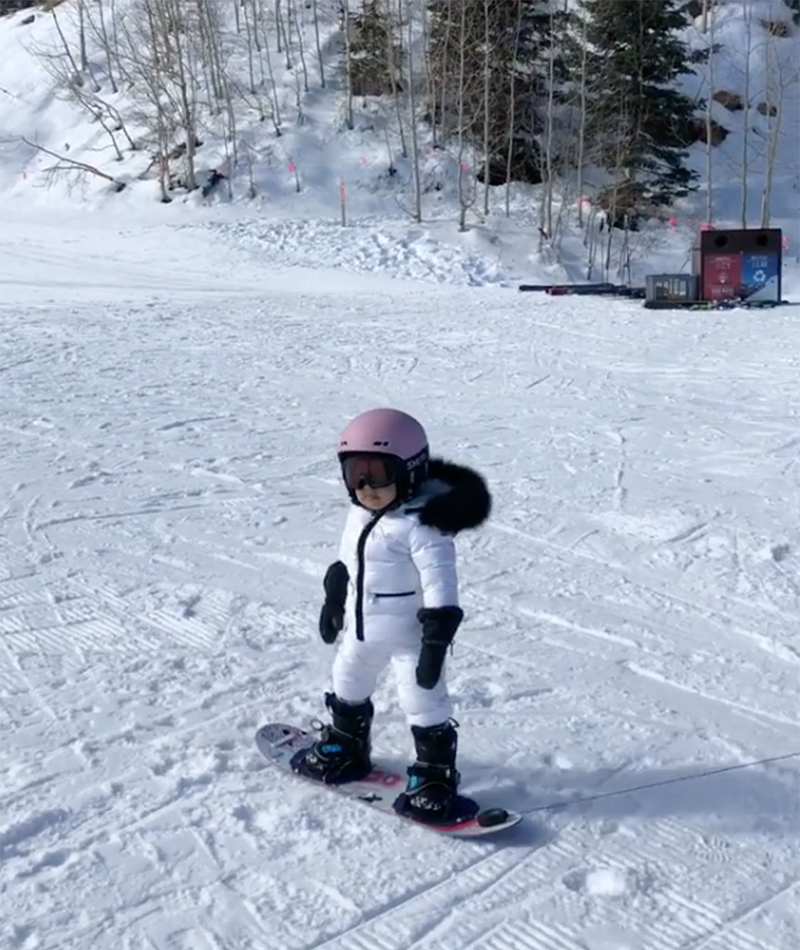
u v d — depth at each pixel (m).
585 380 12.33
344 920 3.36
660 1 39.44
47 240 32.97
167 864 3.62
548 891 3.51
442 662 3.69
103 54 48.09
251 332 16.31
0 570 6.59
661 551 6.79
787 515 7.43
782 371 12.62
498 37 40.47
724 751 4.39
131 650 5.37
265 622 5.73
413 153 38.59
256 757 4.29
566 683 4.99
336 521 7.51
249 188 40.25
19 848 3.70
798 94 46.69
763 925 3.34
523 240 36.97
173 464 8.99
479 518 3.75
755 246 19.62
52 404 11.31
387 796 3.99
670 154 39.94
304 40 47.53
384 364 13.49
